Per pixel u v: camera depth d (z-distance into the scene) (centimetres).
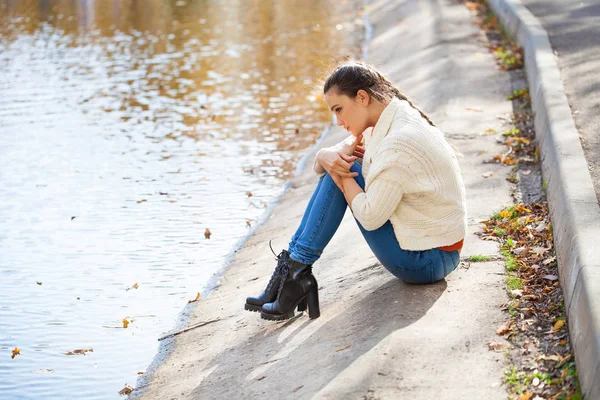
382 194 459
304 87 1399
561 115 753
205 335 587
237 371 495
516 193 694
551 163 669
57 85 1459
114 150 1098
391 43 1608
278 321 539
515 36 1289
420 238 477
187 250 780
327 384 416
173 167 1027
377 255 489
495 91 1050
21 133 1180
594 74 935
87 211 888
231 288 671
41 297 692
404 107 473
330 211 493
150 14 2216
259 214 864
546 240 575
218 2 2405
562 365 412
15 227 848
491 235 599
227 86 1424
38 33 1975
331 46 1723
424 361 420
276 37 1842
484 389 397
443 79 1149
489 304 478
